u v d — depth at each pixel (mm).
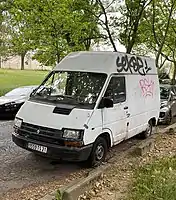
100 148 7129
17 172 6738
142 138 9680
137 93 8703
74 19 16031
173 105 13461
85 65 7773
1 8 16984
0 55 42281
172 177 5727
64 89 7527
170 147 8469
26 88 14734
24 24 17094
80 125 6465
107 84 7297
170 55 25828
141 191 5168
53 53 17094
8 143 9062
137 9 16047
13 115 13117
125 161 7125
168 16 19219
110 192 5328
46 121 6691
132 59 8602
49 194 5141
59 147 6441
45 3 15766
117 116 7633
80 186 5094
